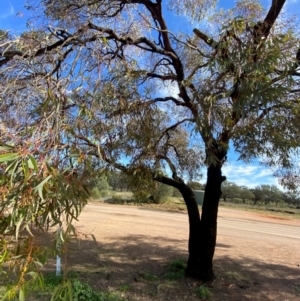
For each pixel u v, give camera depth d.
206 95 2.92
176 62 4.80
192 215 5.58
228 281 5.49
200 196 17.88
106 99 3.68
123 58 4.21
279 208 25.11
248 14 4.35
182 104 5.04
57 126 1.38
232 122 2.95
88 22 3.59
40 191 1.11
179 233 10.81
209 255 5.39
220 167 5.30
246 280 5.68
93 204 20.25
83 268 5.75
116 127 4.08
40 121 1.46
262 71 2.39
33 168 1.12
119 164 4.52
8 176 1.19
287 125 3.09
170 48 4.99
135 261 6.55
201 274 5.36
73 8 3.91
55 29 3.18
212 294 4.79
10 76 2.89
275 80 2.55
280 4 3.93
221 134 3.25
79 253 6.88
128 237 9.34
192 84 4.07
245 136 3.04
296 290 5.36
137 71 4.43
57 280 4.55
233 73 2.72
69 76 2.01
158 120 5.06
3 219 1.18
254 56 2.54
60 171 1.31
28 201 1.16
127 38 4.27
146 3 4.64
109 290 4.71
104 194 24.17
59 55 2.72
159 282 5.20
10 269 1.25
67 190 1.26
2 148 1.15
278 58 2.49
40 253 1.25
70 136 1.48
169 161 5.45
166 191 22.30
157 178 5.45
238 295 4.88
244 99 2.38
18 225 1.15
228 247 8.81
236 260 7.18
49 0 3.82
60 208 1.25
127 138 4.33
